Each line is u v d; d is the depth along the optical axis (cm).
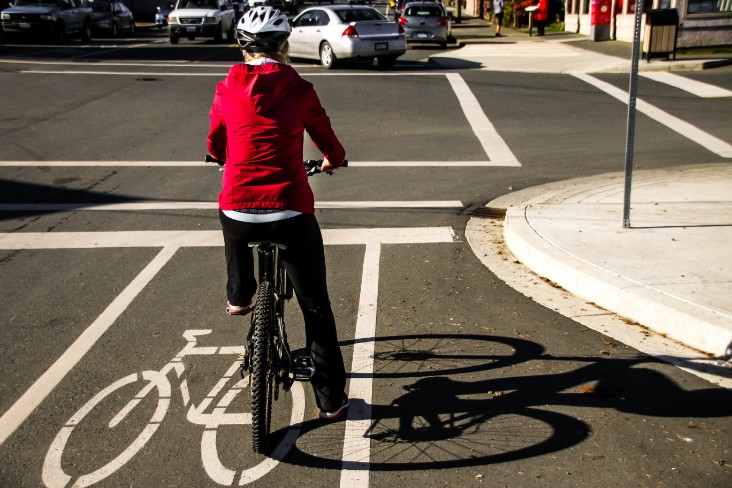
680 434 395
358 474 367
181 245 734
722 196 813
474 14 5569
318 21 2131
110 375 471
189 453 387
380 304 582
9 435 406
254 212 364
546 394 440
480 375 465
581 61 2047
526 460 376
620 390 441
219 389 452
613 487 353
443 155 1137
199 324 548
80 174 1025
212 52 2572
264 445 366
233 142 367
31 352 506
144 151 1159
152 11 5191
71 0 3042
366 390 450
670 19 1891
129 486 361
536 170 1040
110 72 1931
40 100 1556
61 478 368
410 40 2677
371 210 853
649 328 522
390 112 1453
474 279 631
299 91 372
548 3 3669
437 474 366
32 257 702
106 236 763
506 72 1906
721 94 1551
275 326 387
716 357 476
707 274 567
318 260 387
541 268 633
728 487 350
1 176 1013
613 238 665
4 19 2855
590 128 1305
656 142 1193
